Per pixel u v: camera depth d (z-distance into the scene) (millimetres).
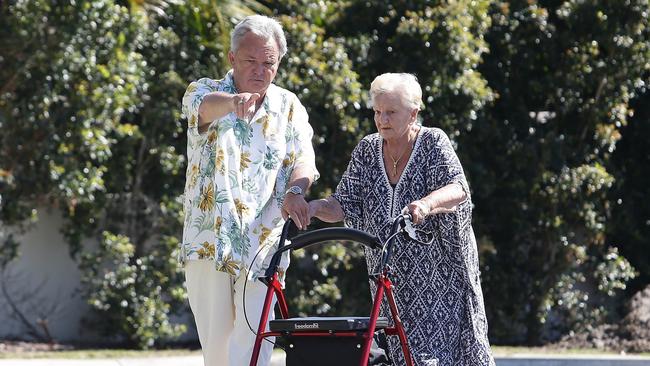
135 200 37781
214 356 17625
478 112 41375
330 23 40469
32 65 34656
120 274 36031
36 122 34969
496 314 42375
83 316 37250
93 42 35406
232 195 17094
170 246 36969
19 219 35594
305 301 38250
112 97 35438
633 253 45562
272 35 16984
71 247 37031
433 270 17156
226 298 17391
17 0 34219
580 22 42250
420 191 17156
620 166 45656
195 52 38344
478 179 40531
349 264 38969
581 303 42375
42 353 33719
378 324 14945
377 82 16859
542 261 42438
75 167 35219
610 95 42438
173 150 37656
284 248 15531
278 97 17703
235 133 17234
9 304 36406
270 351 17516
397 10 40125
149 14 38125
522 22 42781
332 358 14430
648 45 42219
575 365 32031
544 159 41844
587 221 42250
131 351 35375
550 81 42688
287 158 17781
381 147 17453
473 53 39281
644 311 42031
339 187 17703
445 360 17078
